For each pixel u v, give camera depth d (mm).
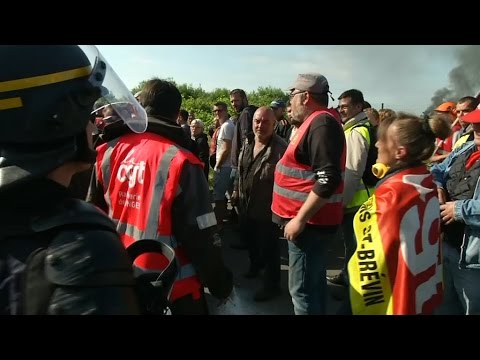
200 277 1848
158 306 968
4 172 714
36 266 657
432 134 1912
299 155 2566
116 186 1876
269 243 3625
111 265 677
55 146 766
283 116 5758
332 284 3916
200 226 1784
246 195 3801
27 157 732
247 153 3812
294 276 2611
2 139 733
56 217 699
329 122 2436
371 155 3369
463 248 2361
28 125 733
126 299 684
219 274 1858
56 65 762
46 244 676
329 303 3578
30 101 733
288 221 2678
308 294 2574
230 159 5277
